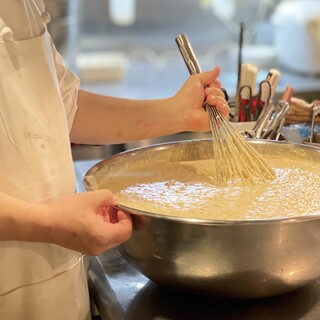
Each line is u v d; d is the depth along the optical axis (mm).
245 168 1147
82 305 1031
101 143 1217
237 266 829
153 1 3514
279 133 1350
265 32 3486
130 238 893
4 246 933
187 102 1196
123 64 3400
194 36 3596
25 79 924
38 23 965
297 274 858
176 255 848
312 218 799
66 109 1098
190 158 1248
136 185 1129
